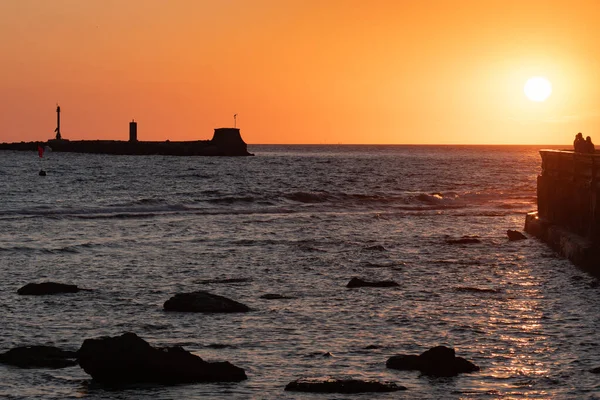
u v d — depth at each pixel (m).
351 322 38.94
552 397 27.59
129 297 45.50
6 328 37.62
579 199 60.53
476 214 103.69
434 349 31.22
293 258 62.31
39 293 45.88
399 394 27.80
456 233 81.38
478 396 27.69
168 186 165.12
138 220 91.81
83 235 76.75
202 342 35.09
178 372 29.39
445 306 42.84
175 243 71.50
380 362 31.88
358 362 31.88
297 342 35.06
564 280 51.41
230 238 75.69
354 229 85.06
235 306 41.59
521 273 54.41
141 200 114.25
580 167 60.41
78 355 29.58
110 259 61.31
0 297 45.06
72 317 40.12
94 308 42.28
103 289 48.09
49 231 79.69
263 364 31.59
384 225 89.50
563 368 31.02
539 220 74.69
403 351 33.62
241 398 27.45
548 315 40.56
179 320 39.34
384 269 56.56
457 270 55.97
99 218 93.12
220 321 39.12
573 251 57.69
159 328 37.72
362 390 28.03
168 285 49.78
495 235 79.00
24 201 118.44
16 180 183.88
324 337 35.97
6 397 27.56
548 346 34.34
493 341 35.25
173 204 111.06
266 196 122.00
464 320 39.38
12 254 63.34
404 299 44.84
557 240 64.44
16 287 48.72
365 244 71.62
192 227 85.00
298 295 46.19
